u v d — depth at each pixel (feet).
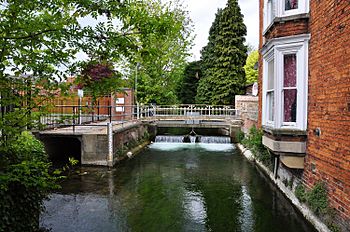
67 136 38.58
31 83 11.64
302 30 21.79
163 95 80.43
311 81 20.74
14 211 14.52
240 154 50.62
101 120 59.16
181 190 29.09
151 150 54.80
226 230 19.67
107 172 35.78
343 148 15.83
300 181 22.57
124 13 10.49
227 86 93.71
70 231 19.20
